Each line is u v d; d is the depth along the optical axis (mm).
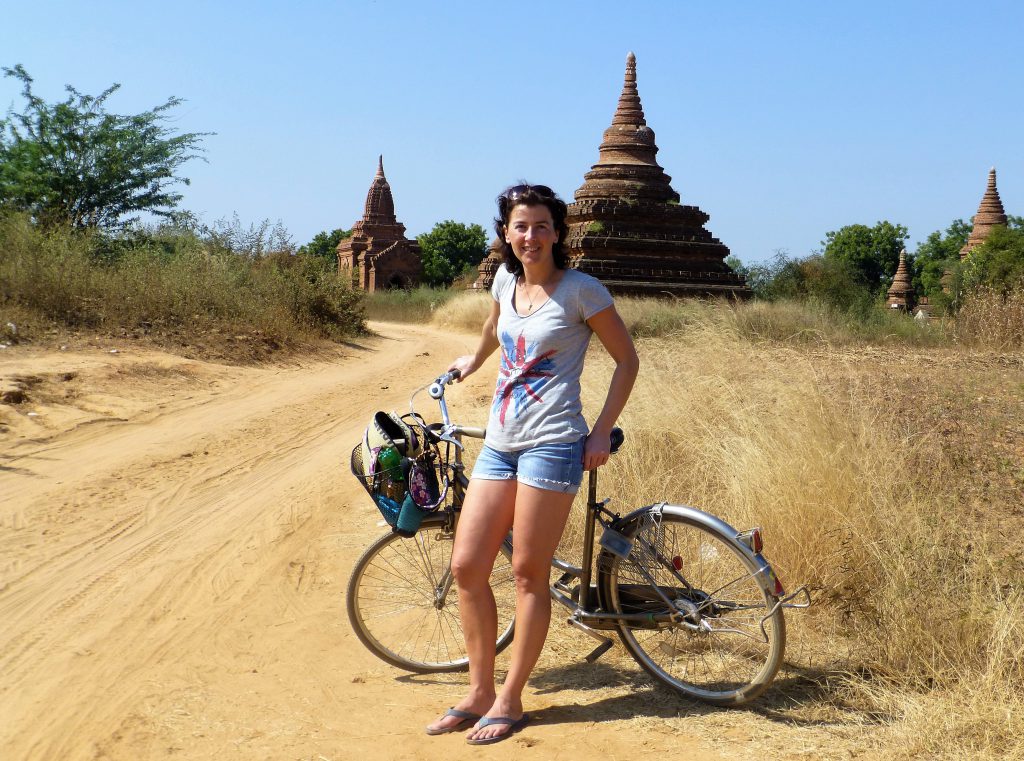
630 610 3807
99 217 22562
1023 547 4797
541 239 3385
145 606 4625
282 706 3578
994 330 16891
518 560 3428
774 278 35062
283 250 22922
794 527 4621
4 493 6480
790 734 3314
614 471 5660
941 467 5887
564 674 3938
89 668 3871
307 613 4625
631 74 34844
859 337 18578
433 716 3529
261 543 5746
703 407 6516
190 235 21406
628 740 3277
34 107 22422
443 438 3891
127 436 8602
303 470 7812
